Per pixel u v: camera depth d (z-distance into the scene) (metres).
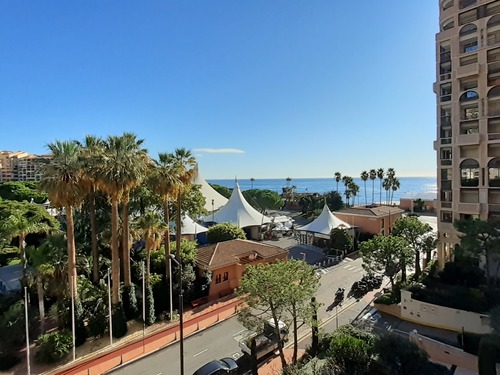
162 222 27.27
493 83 28.81
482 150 29.20
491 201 28.81
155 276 27.89
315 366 16.31
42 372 18.77
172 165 29.55
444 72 32.81
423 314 23.75
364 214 51.56
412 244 30.45
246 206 56.22
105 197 30.78
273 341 20.38
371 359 16.11
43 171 21.70
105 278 27.45
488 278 24.39
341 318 25.23
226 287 31.11
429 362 16.34
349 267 38.47
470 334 19.84
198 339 22.69
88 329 22.16
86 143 28.83
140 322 24.67
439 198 32.72
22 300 21.73
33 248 21.92
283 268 17.11
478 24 29.62
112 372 18.92
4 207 34.00
